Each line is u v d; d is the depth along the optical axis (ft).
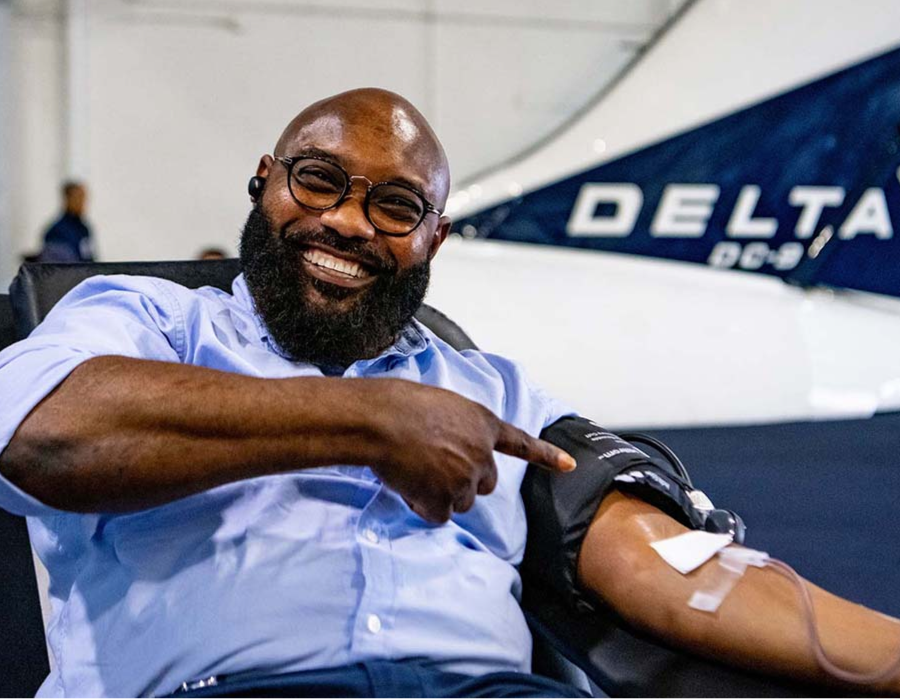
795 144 15.28
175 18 17.76
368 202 3.77
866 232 15.31
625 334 15.55
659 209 15.55
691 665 3.41
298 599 3.25
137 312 3.67
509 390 4.19
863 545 8.41
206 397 2.93
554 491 3.83
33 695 4.03
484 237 15.66
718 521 3.81
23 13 17.62
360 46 18.02
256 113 18.04
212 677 3.12
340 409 2.96
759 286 15.47
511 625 3.61
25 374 3.03
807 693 3.30
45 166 17.90
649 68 15.60
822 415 15.39
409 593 3.41
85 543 3.47
